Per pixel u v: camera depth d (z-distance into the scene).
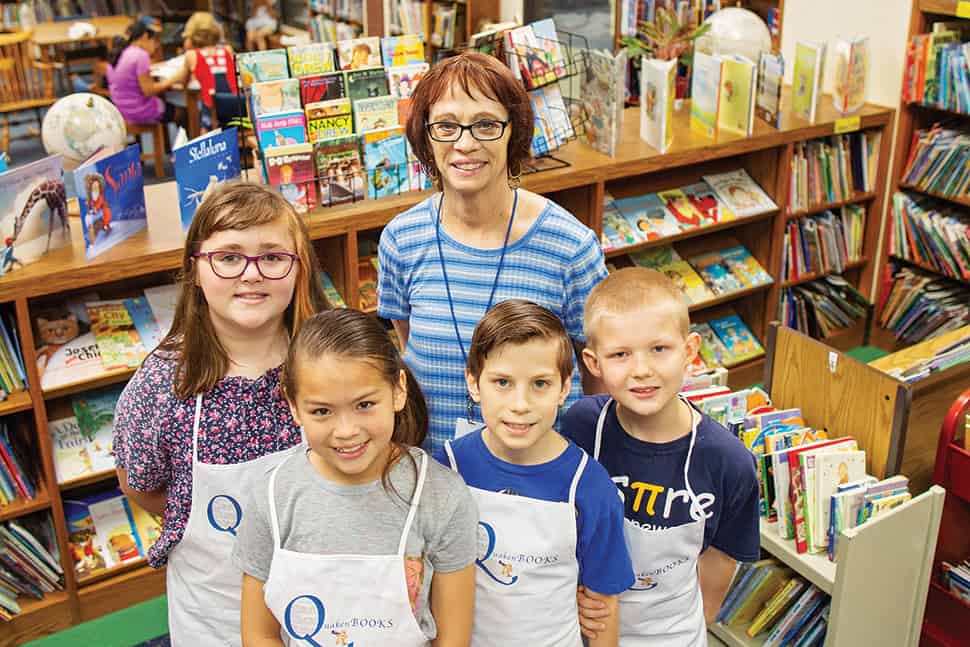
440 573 1.65
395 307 2.34
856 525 2.72
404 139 3.58
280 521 1.60
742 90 4.28
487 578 1.74
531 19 5.81
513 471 1.71
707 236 4.82
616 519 1.73
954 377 2.96
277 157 3.35
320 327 1.55
